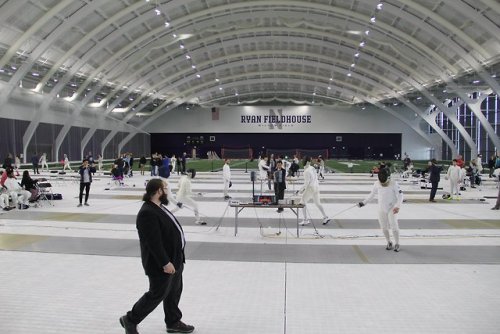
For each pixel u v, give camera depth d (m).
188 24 41.50
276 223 11.22
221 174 34.53
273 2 37.12
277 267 6.88
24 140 42.41
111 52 41.97
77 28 34.38
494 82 36.66
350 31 41.16
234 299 5.39
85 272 6.57
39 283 6.02
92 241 8.80
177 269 4.19
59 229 10.16
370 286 5.91
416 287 5.88
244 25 44.38
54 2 29.66
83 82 45.12
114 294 5.58
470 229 10.43
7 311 5.00
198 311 4.99
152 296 4.02
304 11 40.16
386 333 4.40
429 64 42.75
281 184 13.13
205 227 10.60
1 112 38.84
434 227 10.71
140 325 4.62
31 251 7.91
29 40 32.44
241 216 12.41
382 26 38.19
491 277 6.34
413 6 32.38
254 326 4.57
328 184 25.64
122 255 7.63
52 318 4.80
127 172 31.86
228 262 7.17
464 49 35.84
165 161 24.58
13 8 26.52
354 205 15.28
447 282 6.10
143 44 43.00
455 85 44.12
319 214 12.91
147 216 3.97
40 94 41.09
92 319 4.77
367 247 8.33
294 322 4.68
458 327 4.56
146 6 35.59
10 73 36.28
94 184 24.52
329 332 4.43
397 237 7.93
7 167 13.86
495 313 4.95
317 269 6.77
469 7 29.06
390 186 7.92
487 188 22.89
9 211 13.29
